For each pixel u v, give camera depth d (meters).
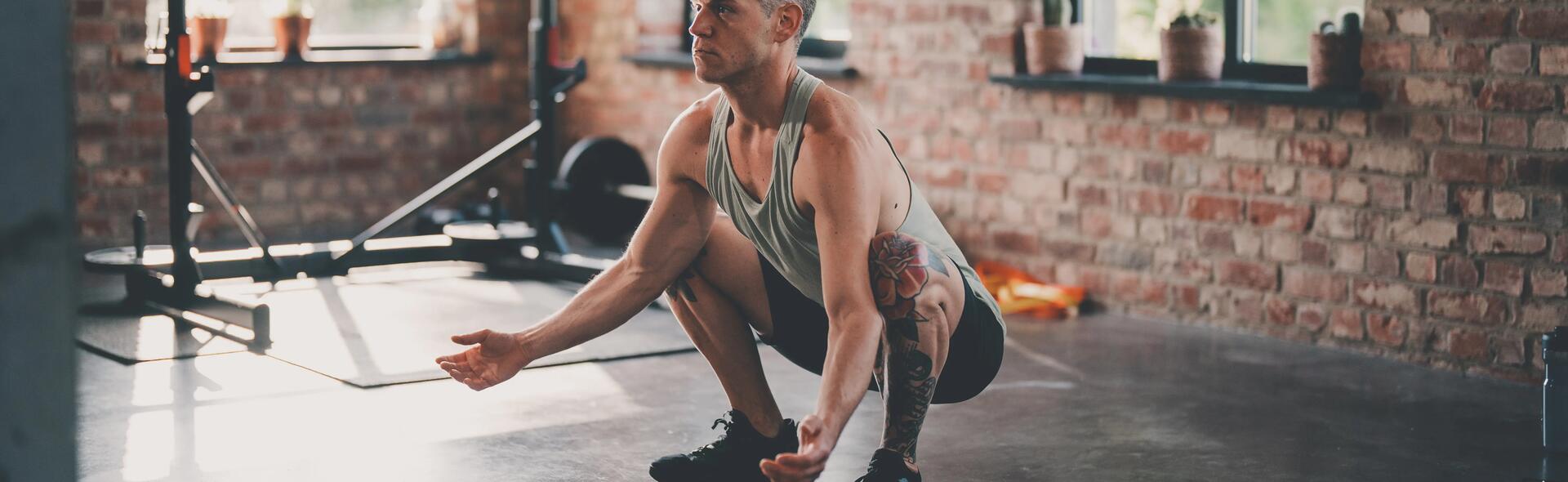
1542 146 3.78
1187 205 4.63
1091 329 4.57
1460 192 3.97
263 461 3.07
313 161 6.51
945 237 2.59
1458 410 3.60
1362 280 4.23
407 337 4.35
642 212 6.18
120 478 2.93
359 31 7.25
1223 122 4.50
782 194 2.40
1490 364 3.95
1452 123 3.96
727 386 2.82
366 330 4.44
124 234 5.93
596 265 5.29
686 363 4.01
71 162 1.55
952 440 3.28
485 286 5.23
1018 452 3.20
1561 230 3.77
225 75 6.24
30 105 1.48
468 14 6.87
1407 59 4.04
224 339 4.25
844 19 6.07
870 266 2.38
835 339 2.29
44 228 1.51
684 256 2.65
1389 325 4.18
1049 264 5.05
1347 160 4.22
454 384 3.76
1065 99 4.92
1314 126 4.28
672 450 3.19
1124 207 4.80
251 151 6.35
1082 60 4.98
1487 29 3.85
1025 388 3.78
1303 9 4.74
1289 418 3.52
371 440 3.24
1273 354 4.23
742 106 2.42
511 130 7.02
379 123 6.66
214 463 3.05
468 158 6.93
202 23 6.16
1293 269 4.39
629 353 4.07
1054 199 5.00
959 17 5.19
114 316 4.53
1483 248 3.94
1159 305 4.75
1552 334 3.22
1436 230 4.04
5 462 1.53
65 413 1.57
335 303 4.86
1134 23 4.97
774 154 2.40
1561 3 3.70
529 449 3.18
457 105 6.86
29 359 1.53
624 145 6.08
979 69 5.15
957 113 5.26
